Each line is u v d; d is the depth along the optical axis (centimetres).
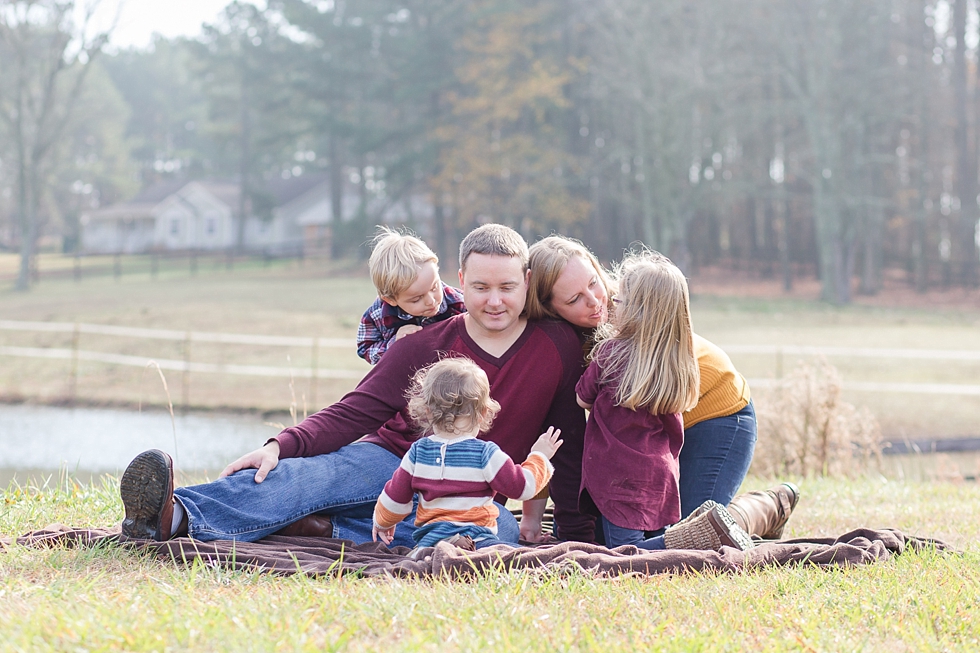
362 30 4597
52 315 2912
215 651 247
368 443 422
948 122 4297
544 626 275
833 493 641
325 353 2111
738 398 445
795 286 4362
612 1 3741
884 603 306
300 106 4800
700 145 3828
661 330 396
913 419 1348
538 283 420
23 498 473
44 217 7669
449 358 391
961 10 4000
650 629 276
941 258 4703
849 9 3638
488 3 4288
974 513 540
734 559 358
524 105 4319
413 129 4572
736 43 3881
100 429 1288
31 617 263
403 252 436
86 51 4394
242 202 5794
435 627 270
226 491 382
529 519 442
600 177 4591
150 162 9344
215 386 1716
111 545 358
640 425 403
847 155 4006
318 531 405
